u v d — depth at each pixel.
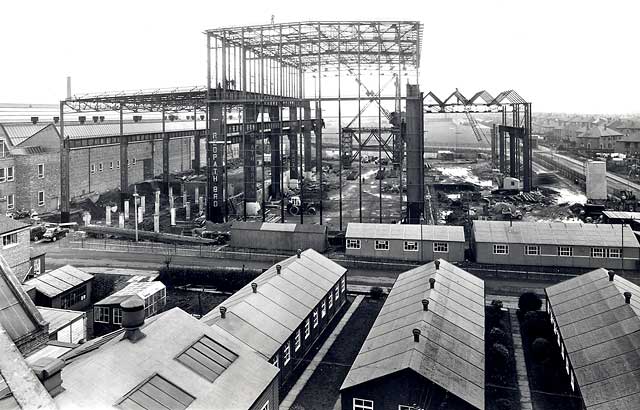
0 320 18.86
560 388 30.55
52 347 27.59
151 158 112.00
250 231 63.28
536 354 34.06
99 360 20.30
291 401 29.84
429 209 84.00
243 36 71.62
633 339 28.03
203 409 19.95
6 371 10.23
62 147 76.00
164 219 79.12
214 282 48.88
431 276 38.00
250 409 21.36
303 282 39.78
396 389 25.58
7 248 45.97
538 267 52.88
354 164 152.12
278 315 34.09
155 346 22.19
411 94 67.31
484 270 51.88
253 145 79.94
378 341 30.25
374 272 53.66
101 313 39.25
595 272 37.97
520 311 41.41
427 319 30.72
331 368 33.81
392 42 78.19
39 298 41.56
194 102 82.88
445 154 172.25
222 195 73.50
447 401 24.95
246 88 77.88
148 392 19.73
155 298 42.62
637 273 51.06
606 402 24.42
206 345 23.80
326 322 40.50
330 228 71.06
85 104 81.50
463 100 89.00
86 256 59.28
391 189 104.56
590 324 31.52
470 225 69.00
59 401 17.67
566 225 55.34
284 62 96.56
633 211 77.94
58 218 78.00
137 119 116.50
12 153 77.06
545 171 130.62
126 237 67.31
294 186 103.00
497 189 96.94
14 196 77.50
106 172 97.31
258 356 24.80
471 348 29.48
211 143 73.12
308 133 114.00
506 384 31.19
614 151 168.38
